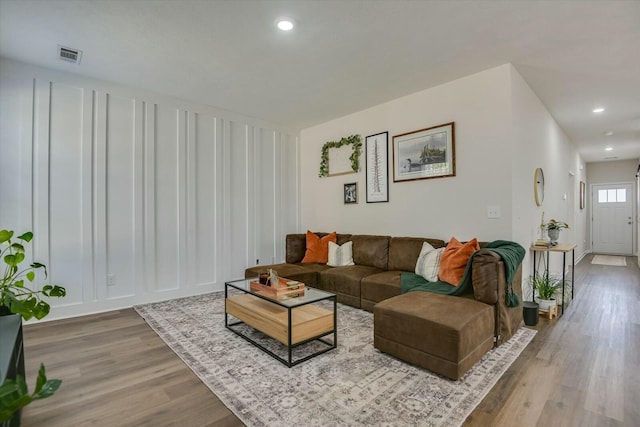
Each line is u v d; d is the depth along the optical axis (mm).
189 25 2414
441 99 3543
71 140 3318
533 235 3625
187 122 4125
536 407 1758
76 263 3336
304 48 2758
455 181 3434
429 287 2828
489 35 2543
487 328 2311
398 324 2262
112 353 2457
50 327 2998
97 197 3467
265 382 2025
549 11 2227
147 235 3799
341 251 4219
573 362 2275
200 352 2463
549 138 4383
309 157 5355
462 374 2012
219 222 4438
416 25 2406
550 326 2998
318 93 3826
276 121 5012
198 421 1668
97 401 1846
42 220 3158
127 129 3658
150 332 2875
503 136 3078
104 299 3496
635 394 1883
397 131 4004
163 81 3502
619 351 2457
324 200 5062
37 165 3135
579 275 5469
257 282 2922
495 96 3127
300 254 4680
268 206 5035
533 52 2822
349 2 2137
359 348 2502
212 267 4363
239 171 4664
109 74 3322
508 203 3049
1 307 1922
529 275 3457
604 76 3318
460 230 3396
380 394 1880
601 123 4938
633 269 5988
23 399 841
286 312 2514
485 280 2428
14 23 2389
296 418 1673
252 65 3090
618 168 8195
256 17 2307
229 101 4133
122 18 2328
